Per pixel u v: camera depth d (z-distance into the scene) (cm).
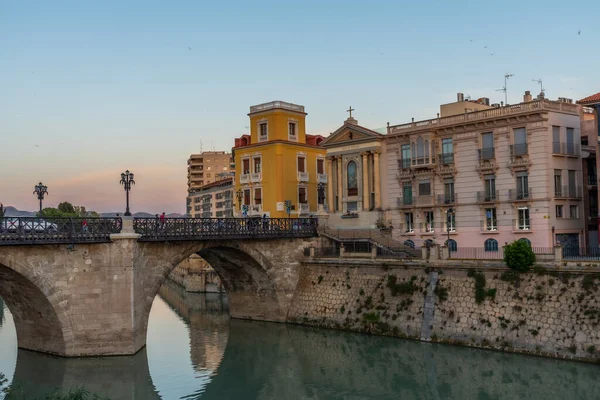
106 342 4238
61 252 4069
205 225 5081
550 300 4131
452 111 6141
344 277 5519
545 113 5181
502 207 5431
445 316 4634
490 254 5372
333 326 5394
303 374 4231
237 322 6112
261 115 7456
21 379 3884
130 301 4275
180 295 8575
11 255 3825
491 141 5538
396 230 6259
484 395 3597
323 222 6291
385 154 6412
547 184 5159
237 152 7744
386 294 5106
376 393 3781
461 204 5722
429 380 3922
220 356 4734
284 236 5794
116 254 4253
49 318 4206
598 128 4912
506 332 4259
